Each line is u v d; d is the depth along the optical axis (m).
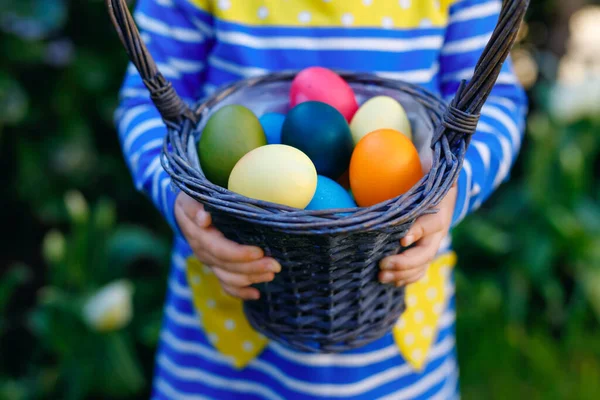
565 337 0.99
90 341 0.87
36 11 0.96
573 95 1.01
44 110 1.06
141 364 0.98
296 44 0.56
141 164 0.55
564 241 0.99
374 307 0.48
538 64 1.20
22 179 1.05
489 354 0.95
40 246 1.17
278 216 0.40
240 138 0.49
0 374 0.94
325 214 0.40
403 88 0.53
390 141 0.49
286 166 0.46
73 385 0.87
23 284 1.10
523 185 1.08
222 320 0.60
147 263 1.14
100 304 0.82
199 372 0.63
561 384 0.92
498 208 1.08
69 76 1.03
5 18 0.95
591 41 1.38
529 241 1.01
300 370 0.58
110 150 1.14
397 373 0.59
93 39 1.07
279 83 0.55
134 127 0.57
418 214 0.41
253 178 0.46
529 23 1.18
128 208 1.16
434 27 0.56
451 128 0.45
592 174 1.13
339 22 0.55
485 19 0.57
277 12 0.56
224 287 0.49
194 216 0.48
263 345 0.60
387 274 0.45
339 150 0.51
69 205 0.92
